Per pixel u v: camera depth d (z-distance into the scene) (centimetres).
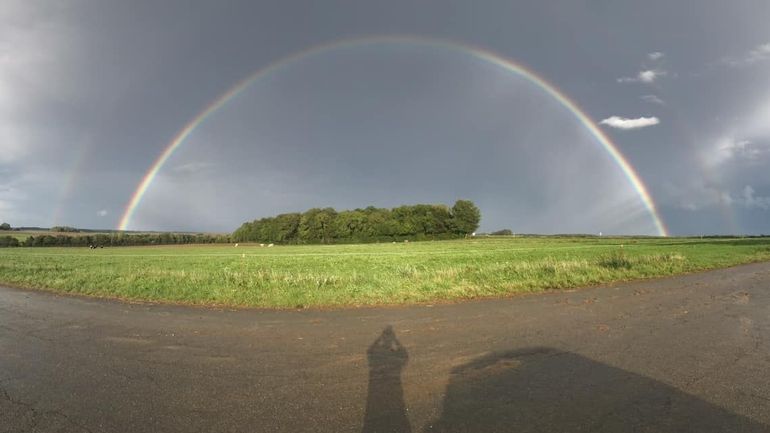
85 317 1111
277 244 12025
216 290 1506
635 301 1227
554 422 462
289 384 586
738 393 539
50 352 768
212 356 727
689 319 980
